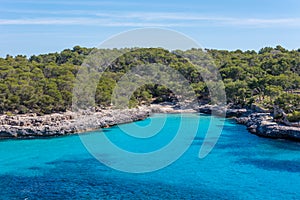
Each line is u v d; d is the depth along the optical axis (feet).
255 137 257.14
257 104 341.41
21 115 294.66
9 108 303.68
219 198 139.74
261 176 165.68
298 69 411.54
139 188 151.53
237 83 364.79
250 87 366.02
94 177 168.14
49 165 192.24
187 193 145.07
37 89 310.24
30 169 185.26
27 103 302.86
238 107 367.86
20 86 303.07
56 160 202.59
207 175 167.63
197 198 139.74
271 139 248.32
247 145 230.68
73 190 151.02
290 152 210.79
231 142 240.53
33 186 157.48
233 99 376.89
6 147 239.30
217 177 164.66
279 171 173.27
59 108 313.73
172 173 170.60
